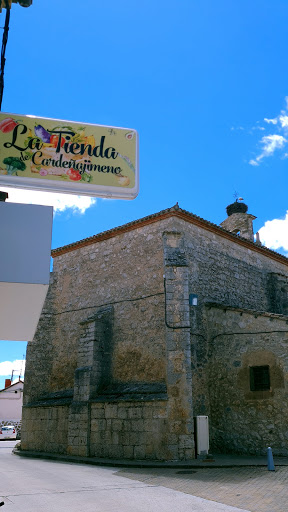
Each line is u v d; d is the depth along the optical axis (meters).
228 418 16.66
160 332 17.70
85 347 19.14
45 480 12.31
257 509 8.59
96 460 16.09
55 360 21.91
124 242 20.53
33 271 4.38
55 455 18.17
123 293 19.70
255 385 16.52
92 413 17.64
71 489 10.86
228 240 21.19
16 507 8.95
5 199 5.34
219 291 19.58
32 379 21.92
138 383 17.72
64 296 22.67
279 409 15.66
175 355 16.27
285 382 15.76
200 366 17.39
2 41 5.48
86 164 5.17
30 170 4.99
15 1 5.51
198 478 12.15
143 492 10.42
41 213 4.56
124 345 18.80
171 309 16.84
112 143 5.33
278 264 24.34
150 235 19.45
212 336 17.97
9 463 16.78
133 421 16.30
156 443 15.57
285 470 12.65
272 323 16.66
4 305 5.16
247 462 14.03
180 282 17.16
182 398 15.76
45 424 19.92
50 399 20.72
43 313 22.77
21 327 6.34
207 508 8.71
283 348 16.12
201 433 15.44
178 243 17.88
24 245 4.43
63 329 22.06
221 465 13.69
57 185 5.04
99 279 21.09
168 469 13.97
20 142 5.05
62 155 5.13
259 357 16.58
